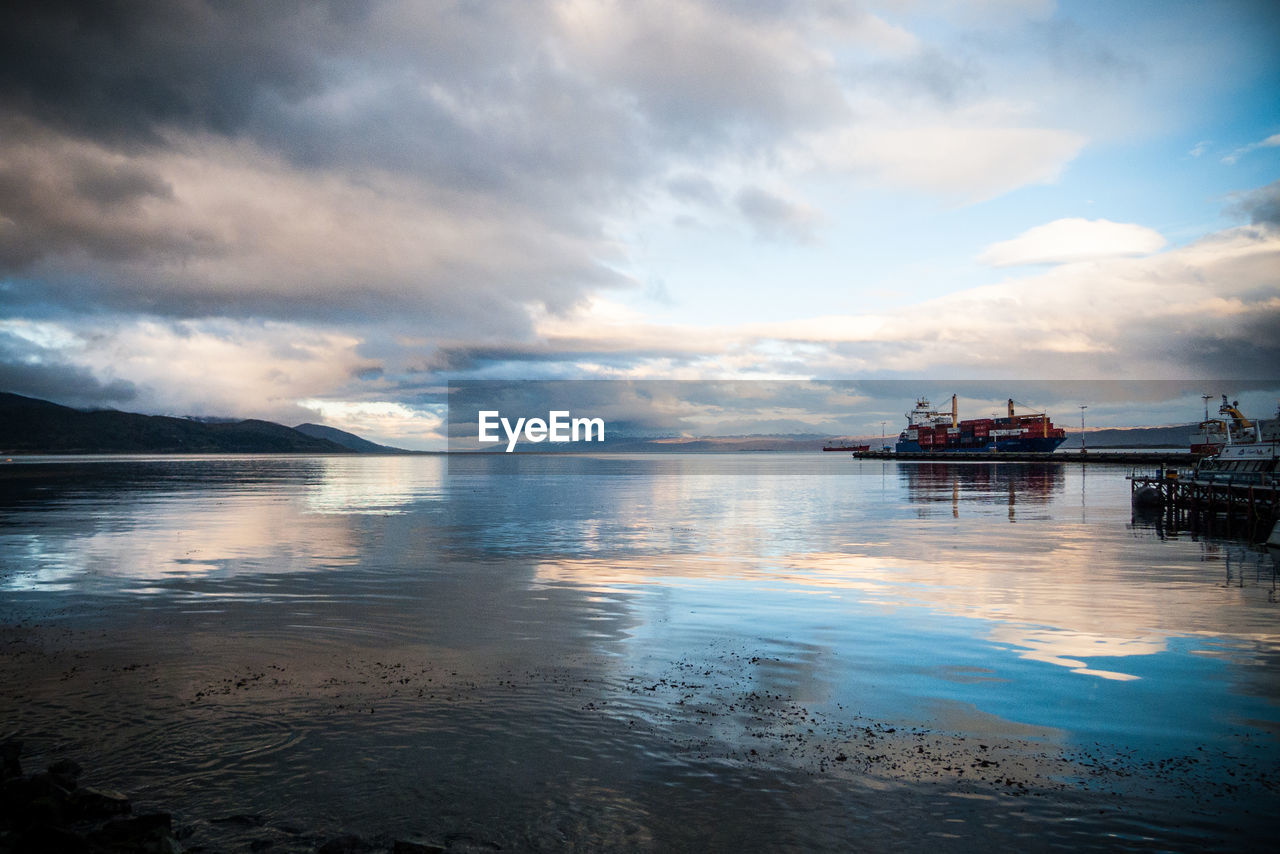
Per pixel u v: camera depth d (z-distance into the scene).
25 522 46.56
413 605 20.58
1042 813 8.70
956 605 20.61
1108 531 41.12
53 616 19.09
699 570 27.22
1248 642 16.50
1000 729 11.34
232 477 128.12
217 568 27.50
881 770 9.83
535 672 14.09
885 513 54.41
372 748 10.45
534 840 8.10
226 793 9.16
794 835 8.22
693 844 8.04
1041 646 16.14
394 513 54.72
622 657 15.20
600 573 26.47
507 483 112.75
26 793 8.66
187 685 13.24
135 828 7.98
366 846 7.91
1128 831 8.31
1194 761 10.19
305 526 44.44
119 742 10.66
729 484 107.75
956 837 8.19
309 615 19.20
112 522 46.62
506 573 26.41
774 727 11.34
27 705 12.15
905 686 13.37
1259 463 42.81
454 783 9.41
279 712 11.85
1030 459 197.50
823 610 19.95
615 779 9.54
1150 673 14.18
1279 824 8.45
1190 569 27.47
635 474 154.50
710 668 14.41
